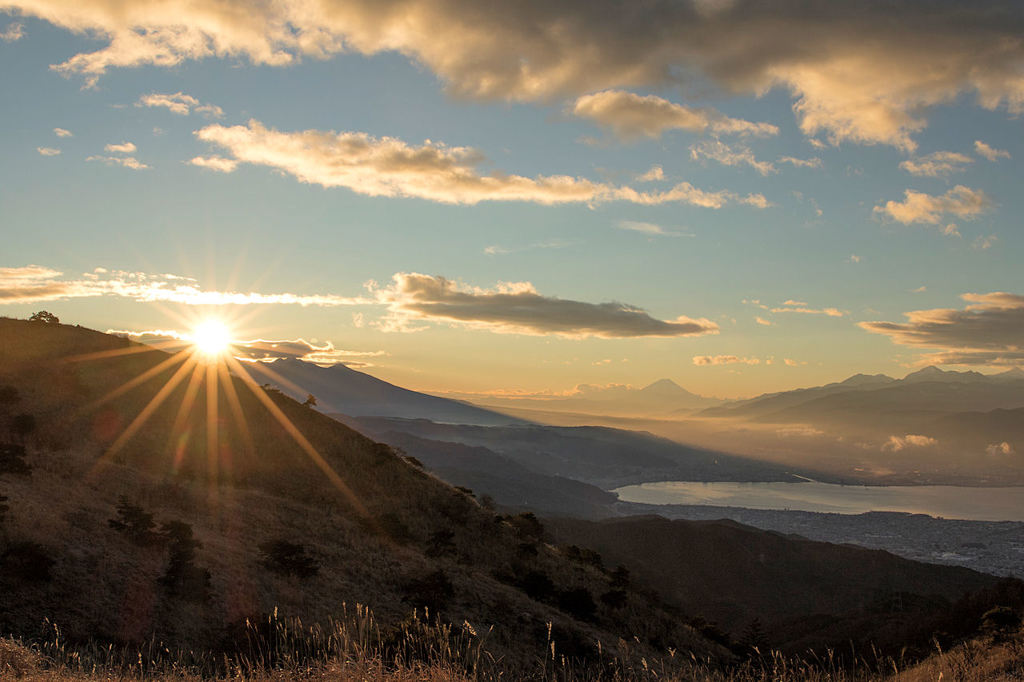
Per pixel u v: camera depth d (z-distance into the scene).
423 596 29.66
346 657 8.51
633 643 32.34
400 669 8.30
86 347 62.00
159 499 36.91
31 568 21.78
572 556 59.09
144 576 24.36
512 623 30.06
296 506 43.19
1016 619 14.54
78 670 10.66
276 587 27.27
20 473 33.34
